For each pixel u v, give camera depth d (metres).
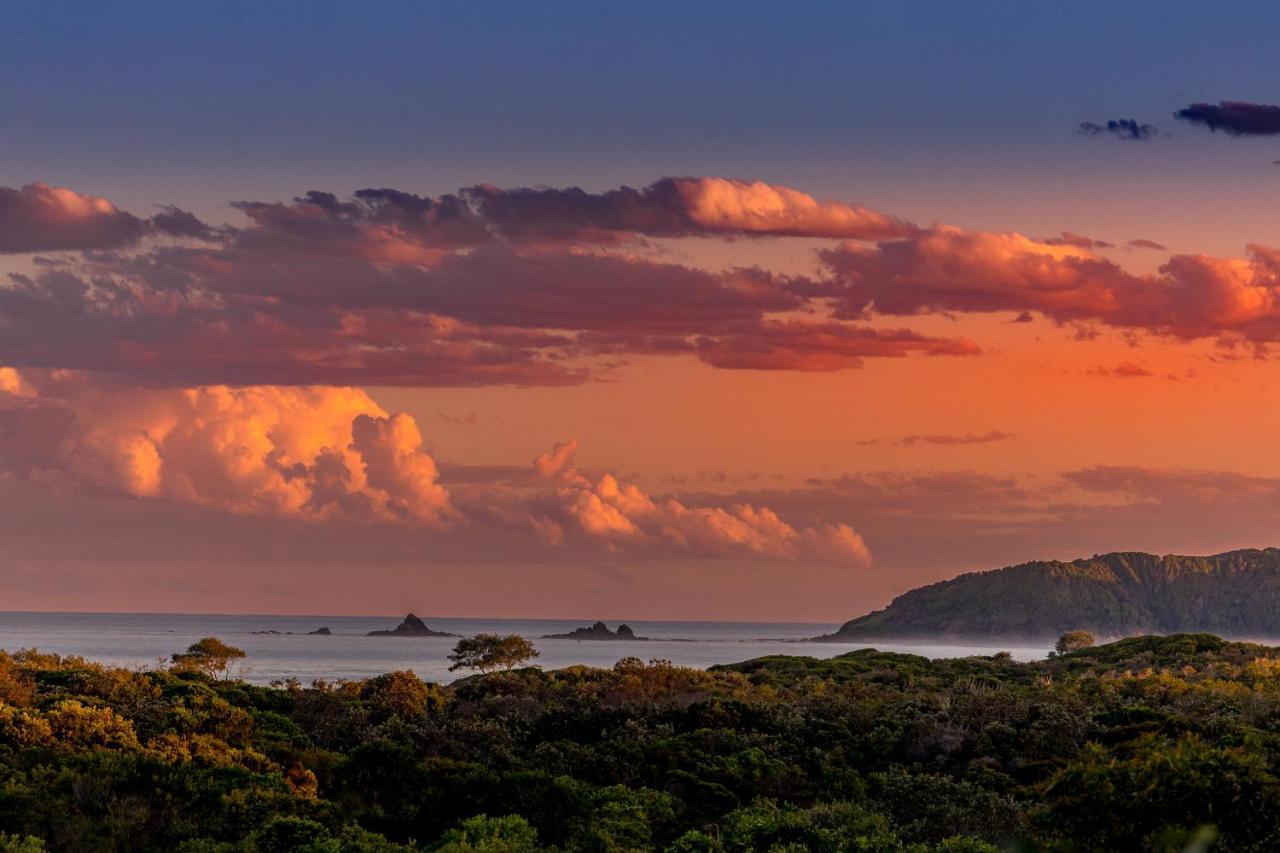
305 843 37.97
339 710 64.38
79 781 40.94
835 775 51.72
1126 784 29.17
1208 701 61.66
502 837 39.50
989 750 54.41
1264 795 27.86
